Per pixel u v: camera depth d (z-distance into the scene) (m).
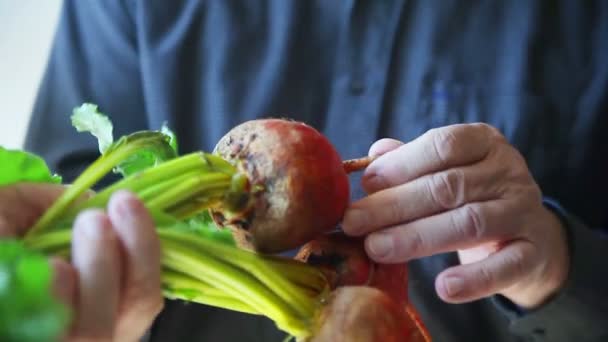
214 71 0.73
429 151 0.45
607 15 0.74
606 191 0.74
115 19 0.76
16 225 0.38
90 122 0.46
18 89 0.87
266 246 0.42
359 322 0.41
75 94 0.74
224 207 0.42
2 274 0.31
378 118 0.71
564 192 0.72
